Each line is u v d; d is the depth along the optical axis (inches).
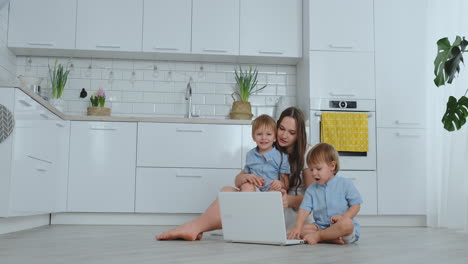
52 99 170.4
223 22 177.3
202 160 161.5
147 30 174.9
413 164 167.5
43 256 70.5
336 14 171.8
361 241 102.2
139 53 176.9
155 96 185.0
